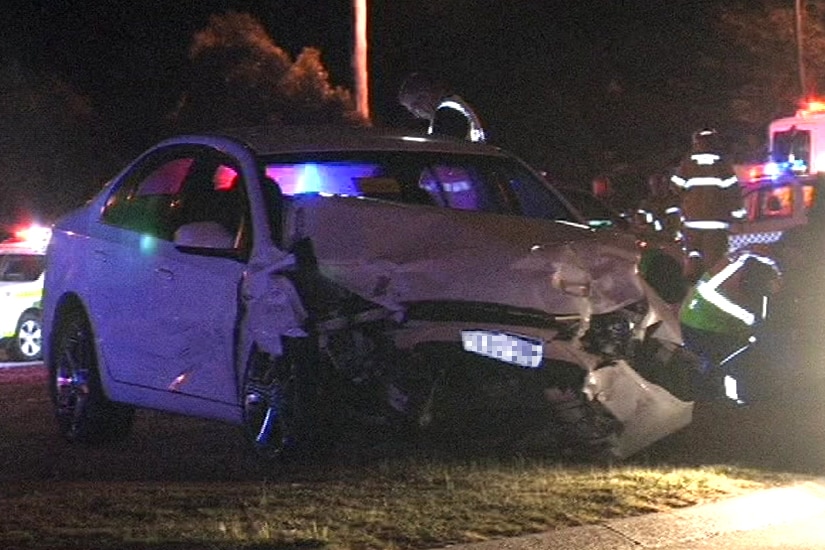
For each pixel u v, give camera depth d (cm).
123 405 1309
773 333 1372
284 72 3750
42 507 1017
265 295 1113
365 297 1098
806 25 5794
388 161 1281
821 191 1456
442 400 1112
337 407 1109
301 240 1118
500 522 974
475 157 1320
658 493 1067
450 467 1145
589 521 984
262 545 905
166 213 1277
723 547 966
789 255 1391
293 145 1255
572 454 1195
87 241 1339
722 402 1416
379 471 1132
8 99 3903
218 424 1423
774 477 1142
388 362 1096
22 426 1463
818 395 1384
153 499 1039
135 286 1259
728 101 5712
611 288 1147
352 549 907
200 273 1195
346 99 3738
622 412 1145
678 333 1192
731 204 2000
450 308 1098
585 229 1205
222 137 1280
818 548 964
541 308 1110
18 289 2658
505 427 1141
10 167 3878
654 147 5731
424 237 1121
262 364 1141
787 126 3011
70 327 1352
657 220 2338
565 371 1116
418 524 966
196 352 1195
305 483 1095
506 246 1120
